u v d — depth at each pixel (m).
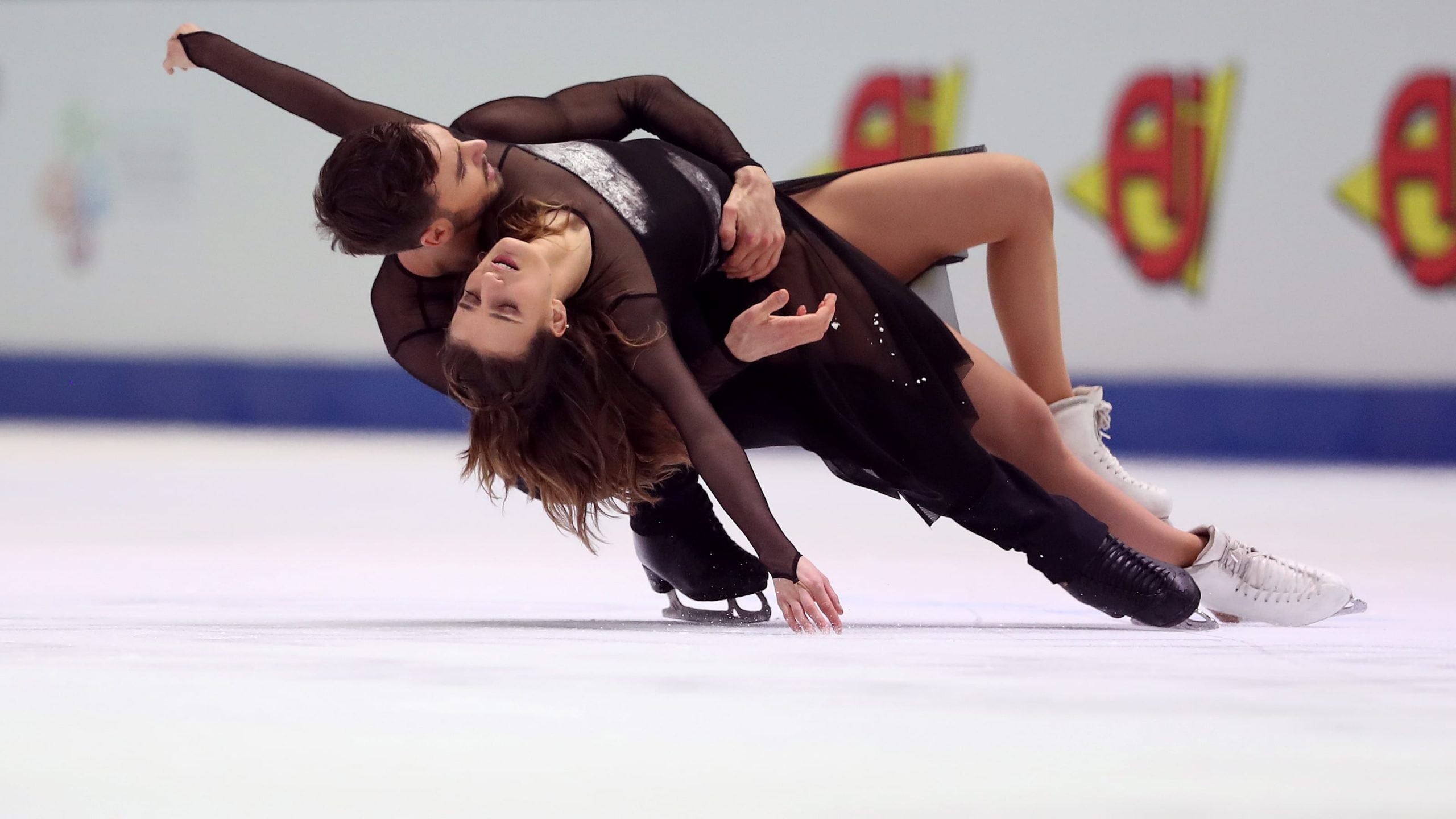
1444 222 31.12
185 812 3.83
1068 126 32.78
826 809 3.91
